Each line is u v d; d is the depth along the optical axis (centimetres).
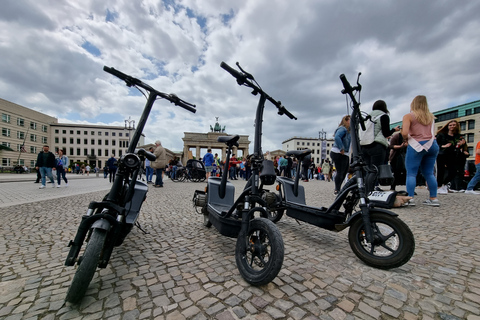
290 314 145
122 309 148
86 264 145
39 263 214
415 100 442
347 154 515
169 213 445
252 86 223
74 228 325
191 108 254
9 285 174
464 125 4662
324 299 162
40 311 144
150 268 208
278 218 377
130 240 287
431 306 155
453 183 751
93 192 766
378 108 430
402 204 457
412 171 458
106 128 7169
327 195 684
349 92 255
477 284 184
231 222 229
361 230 232
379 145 417
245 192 217
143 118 215
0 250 243
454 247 261
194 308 150
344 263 224
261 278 167
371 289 176
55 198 599
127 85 212
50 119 6656
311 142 8506
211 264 218
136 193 284
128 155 183
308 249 262
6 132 5125
